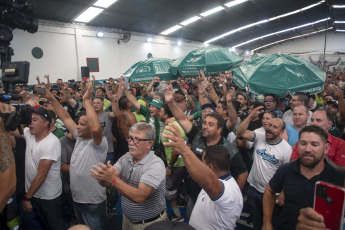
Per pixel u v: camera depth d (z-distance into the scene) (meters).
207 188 1.29
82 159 2.17
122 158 2.04
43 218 2.30
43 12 11.70
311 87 3.38
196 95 6.40
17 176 2.43
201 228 1.58
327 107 3.67
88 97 2.17
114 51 16.34
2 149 0.95
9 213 2.63
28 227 2.32
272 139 2.36
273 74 3.51
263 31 26.45
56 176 2.29
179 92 4.13
